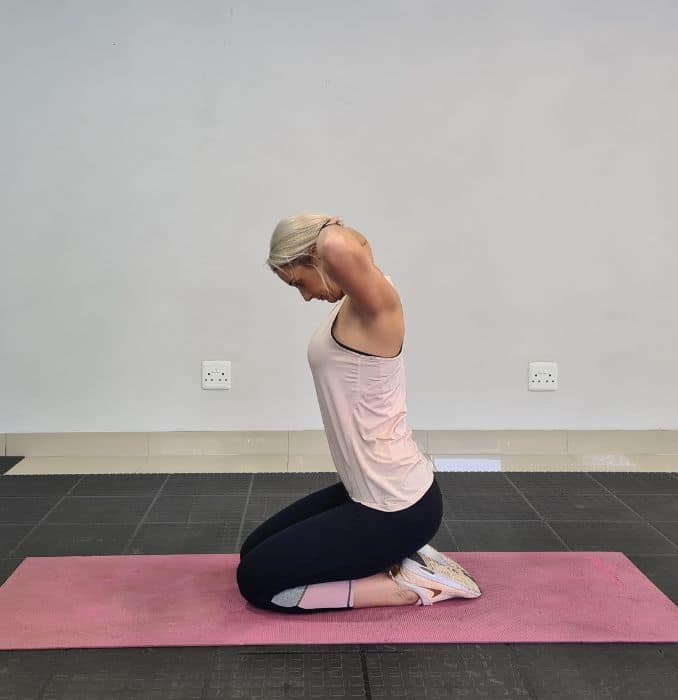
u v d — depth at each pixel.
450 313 3.34
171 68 3.15
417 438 3.41
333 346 1.78
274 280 3.29
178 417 3.37
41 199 3.20
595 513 2.70
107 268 3.26
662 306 3.37
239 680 1.69
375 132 3.21
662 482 3.04
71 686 1.66
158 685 1.67
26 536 2.46
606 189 3.28
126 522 2.59
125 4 3.11
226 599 2.03
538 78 3.21
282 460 3.30
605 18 3.18
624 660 1.77
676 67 3.21
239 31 3.14
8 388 3.31
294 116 3.20
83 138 3.17
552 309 3.36
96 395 3.34
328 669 1.73
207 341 3.32
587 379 3.41
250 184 3.22
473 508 2.74
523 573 2.19
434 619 1.93
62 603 2.00
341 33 3.15
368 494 1.85
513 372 3.39
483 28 3.17
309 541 1.87
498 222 3.29
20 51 3.11
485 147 3.24
